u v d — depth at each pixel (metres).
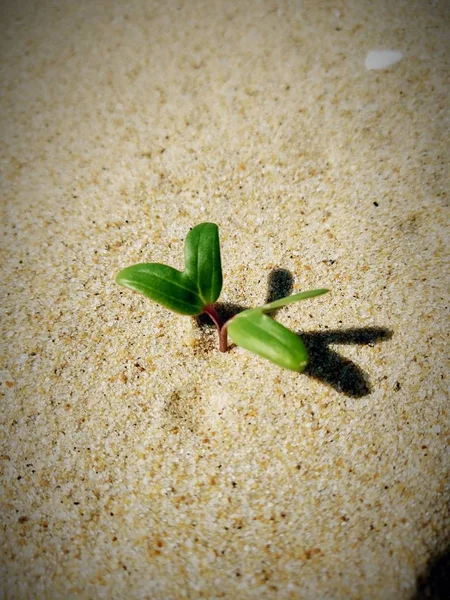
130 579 0.14
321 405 0.16
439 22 0.23
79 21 0.25
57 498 0.15
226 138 0.21
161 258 0.19
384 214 0.19
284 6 0.24
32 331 0.18
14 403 0.17
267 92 0.22
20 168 0.21
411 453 0.15
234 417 0.16
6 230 0.20
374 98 0.21
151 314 0.18
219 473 0.15
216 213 0.19
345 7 0.24
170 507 0.15
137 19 0.25
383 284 0.18
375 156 0.20
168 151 0.21
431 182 0.19
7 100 0.23
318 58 0.22
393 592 0.14
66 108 0.22
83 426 0.16
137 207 0.20
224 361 0.17
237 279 0.18
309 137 0.21
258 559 0.14
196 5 0.25
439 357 0.16
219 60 0.23
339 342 0.17
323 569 0.14
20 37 0.25
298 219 0.19
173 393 0.17
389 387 0.16
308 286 0.18
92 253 0.19
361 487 0.15
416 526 0.15
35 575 0.15
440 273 0.18
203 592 0.14
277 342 0.14
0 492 0.16
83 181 0.20
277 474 0.15
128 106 0.22
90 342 0.17
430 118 0.21
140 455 0.16
